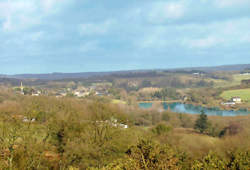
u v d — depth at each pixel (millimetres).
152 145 9055
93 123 25156
